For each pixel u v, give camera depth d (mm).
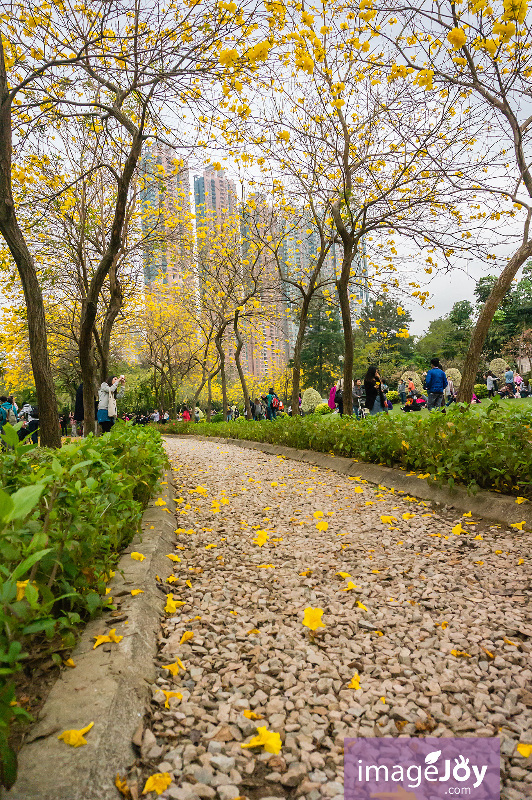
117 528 2396
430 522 3869
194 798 1275
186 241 12141
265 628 2271
